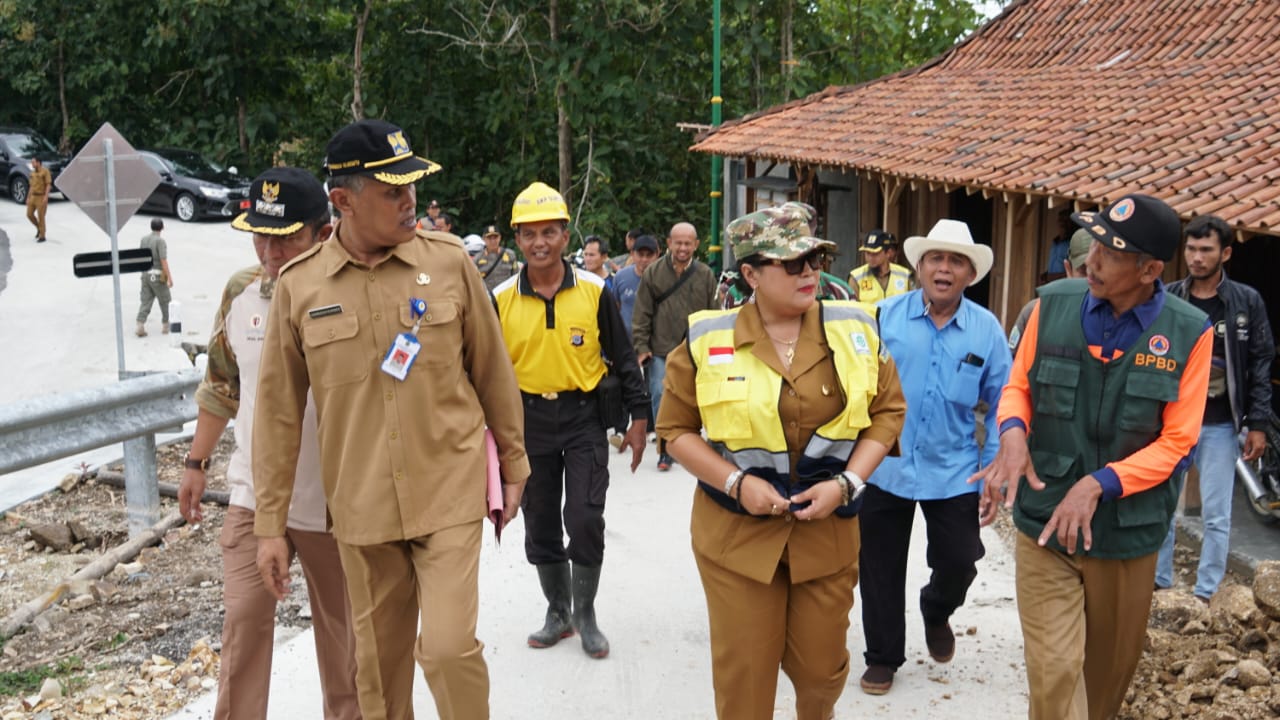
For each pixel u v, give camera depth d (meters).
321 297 3.52
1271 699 4.38
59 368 14.91
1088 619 3.94
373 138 3.40
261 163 36.12
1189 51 12.50
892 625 4.91
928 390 4.79
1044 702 3.79
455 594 3.50
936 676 5.12
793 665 3.88
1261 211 7.23
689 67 27.67
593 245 11.44
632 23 25.39
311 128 35.34
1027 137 11.10
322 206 4.02
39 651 5.53
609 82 25.44
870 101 15.80
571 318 5.34
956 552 4.86
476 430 3.68
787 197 17.62
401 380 3.52
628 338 5.51
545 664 5.34
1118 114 10.84
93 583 6.27
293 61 35.78
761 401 3.59
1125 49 13.52
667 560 6.81
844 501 3.58
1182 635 5.23
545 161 30.27
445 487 3.58
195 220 28.44
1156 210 3.58
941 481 4.81
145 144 38.72
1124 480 3.66
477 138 32.66
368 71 32.78
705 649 5.50
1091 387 3.79
